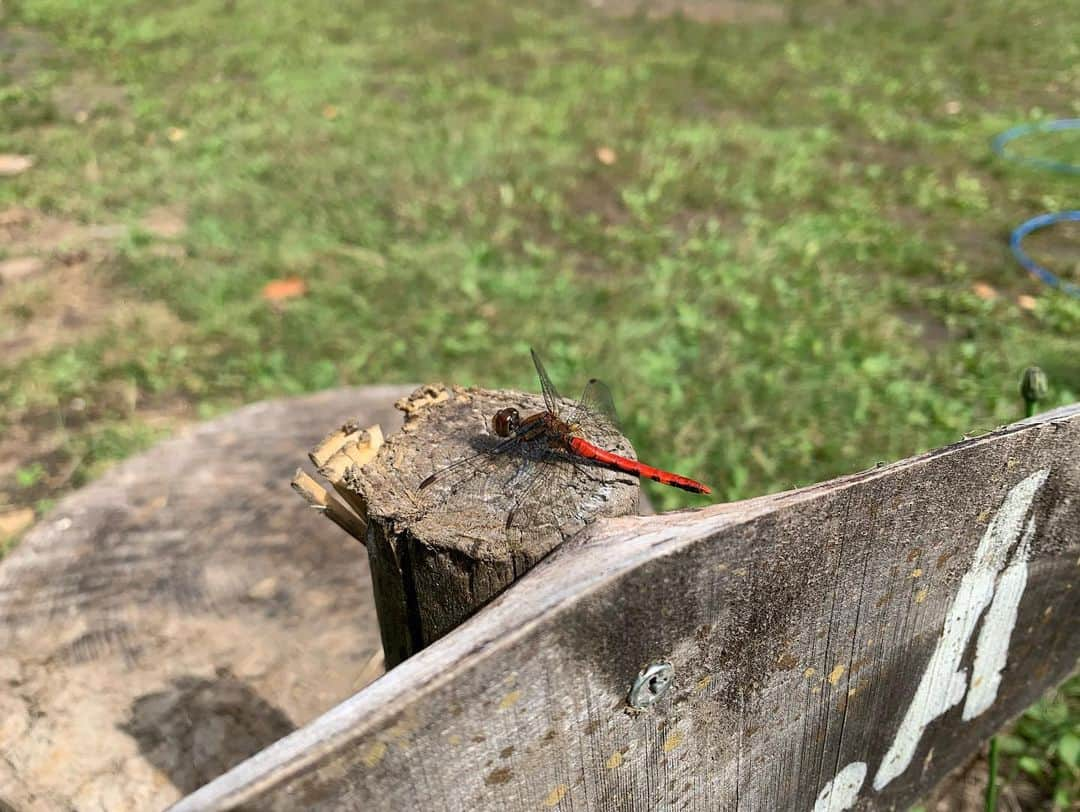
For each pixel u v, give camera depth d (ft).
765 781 0.39
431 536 0.39
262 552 0.66
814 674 0.37
